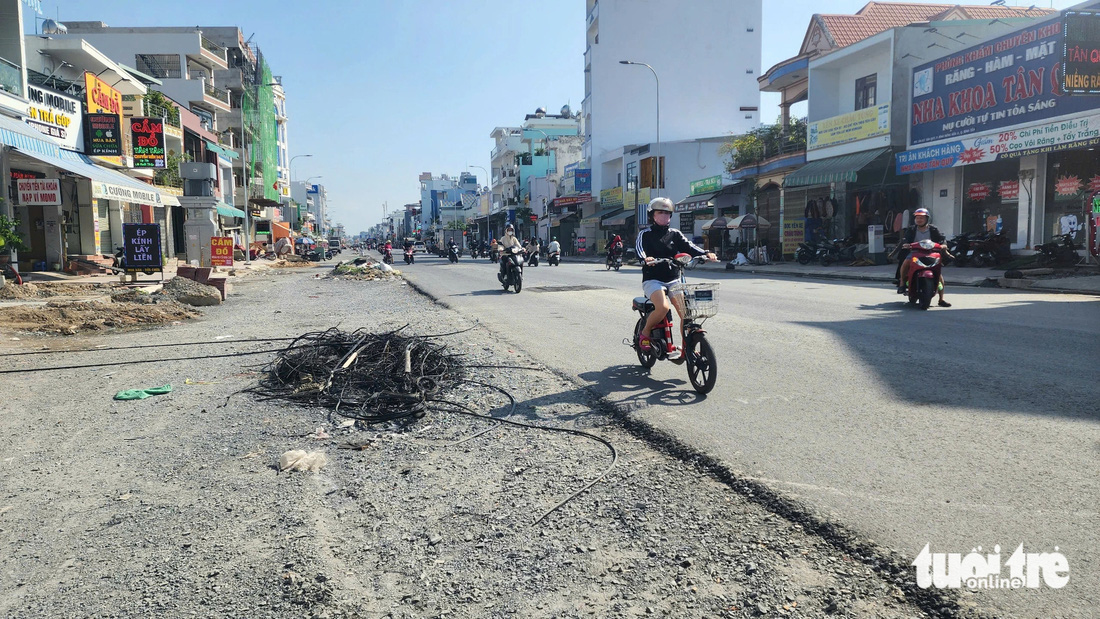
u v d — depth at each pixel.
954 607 2.60
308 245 55.44
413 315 12.79
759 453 4.33
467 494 3.92
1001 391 5.60
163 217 34.69
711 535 3.29
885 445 4.40
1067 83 16.30
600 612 2.68
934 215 23.17
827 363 7.01
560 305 13.92
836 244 26.05
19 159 20.91
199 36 49.81
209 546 3.33
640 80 57.94
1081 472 3.81
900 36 24.06
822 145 28.28
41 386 6.98
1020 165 19.64
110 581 3.01
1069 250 17.06
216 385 6.88
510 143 93.88
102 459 4.66
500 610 2.72
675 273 6.59
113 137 24.16
